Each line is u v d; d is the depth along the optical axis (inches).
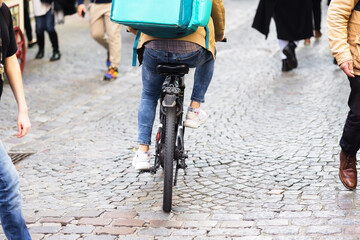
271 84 405.4
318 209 201.8
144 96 222.1
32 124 342.3
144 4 188.5
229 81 419.5
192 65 208.7
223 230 190.4
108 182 245.6
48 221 205.0
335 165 246.4
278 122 318.7
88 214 209.9
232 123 321.4
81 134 319.6
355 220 191.0
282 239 180.4
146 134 222.1
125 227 197.6
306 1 423.5
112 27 435.2
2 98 388.8
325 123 309.7
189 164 259.4
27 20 548.4
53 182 248.5
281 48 434.3
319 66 448.1
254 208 207.3
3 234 194.2
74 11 503.8
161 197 224.4
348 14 198.5
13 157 285.0
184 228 194.5
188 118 229.1
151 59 208.2
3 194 157.6
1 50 160.6
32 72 462.9
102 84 433.7
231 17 717.9
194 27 191.3
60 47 555.8
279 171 244.5
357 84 201.9
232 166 254.7
